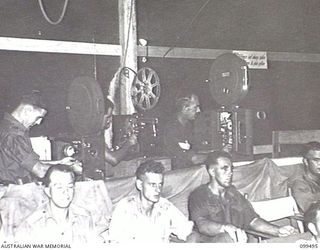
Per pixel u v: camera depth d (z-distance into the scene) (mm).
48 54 5219
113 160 4516
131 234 3594
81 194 3566
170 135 4973
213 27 6441
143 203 3627
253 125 5438
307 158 4531
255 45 6789
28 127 3928
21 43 5066
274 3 6914
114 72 5613
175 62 6141
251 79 6738
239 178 4414
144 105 5207
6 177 3756
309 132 6168
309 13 7180
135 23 5574
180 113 5066
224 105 5191
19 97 5051
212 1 6410
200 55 6328
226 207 3852
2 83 4969
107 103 4793
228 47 6562
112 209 3684
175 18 6156
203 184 3969
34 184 3473
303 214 4281
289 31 7051
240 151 4910
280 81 6984
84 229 3512
